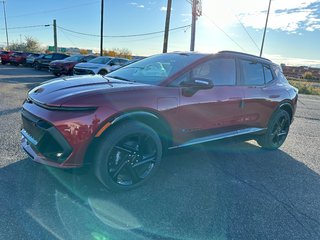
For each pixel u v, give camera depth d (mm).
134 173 2963
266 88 4344
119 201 2771
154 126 3086
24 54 25391
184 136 3291
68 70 15414
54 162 2572
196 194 3029
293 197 3137
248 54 4273
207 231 2412
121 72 3865
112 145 2676
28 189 2836
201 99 3299
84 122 2482
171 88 3082
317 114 9484
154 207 2715
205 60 3494
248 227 2510
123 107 2668
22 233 2205
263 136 4598
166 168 3682
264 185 3389
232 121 3803
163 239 2277
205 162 3998
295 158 4500
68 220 2414
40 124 2562
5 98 7785
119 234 2293
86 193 2854
